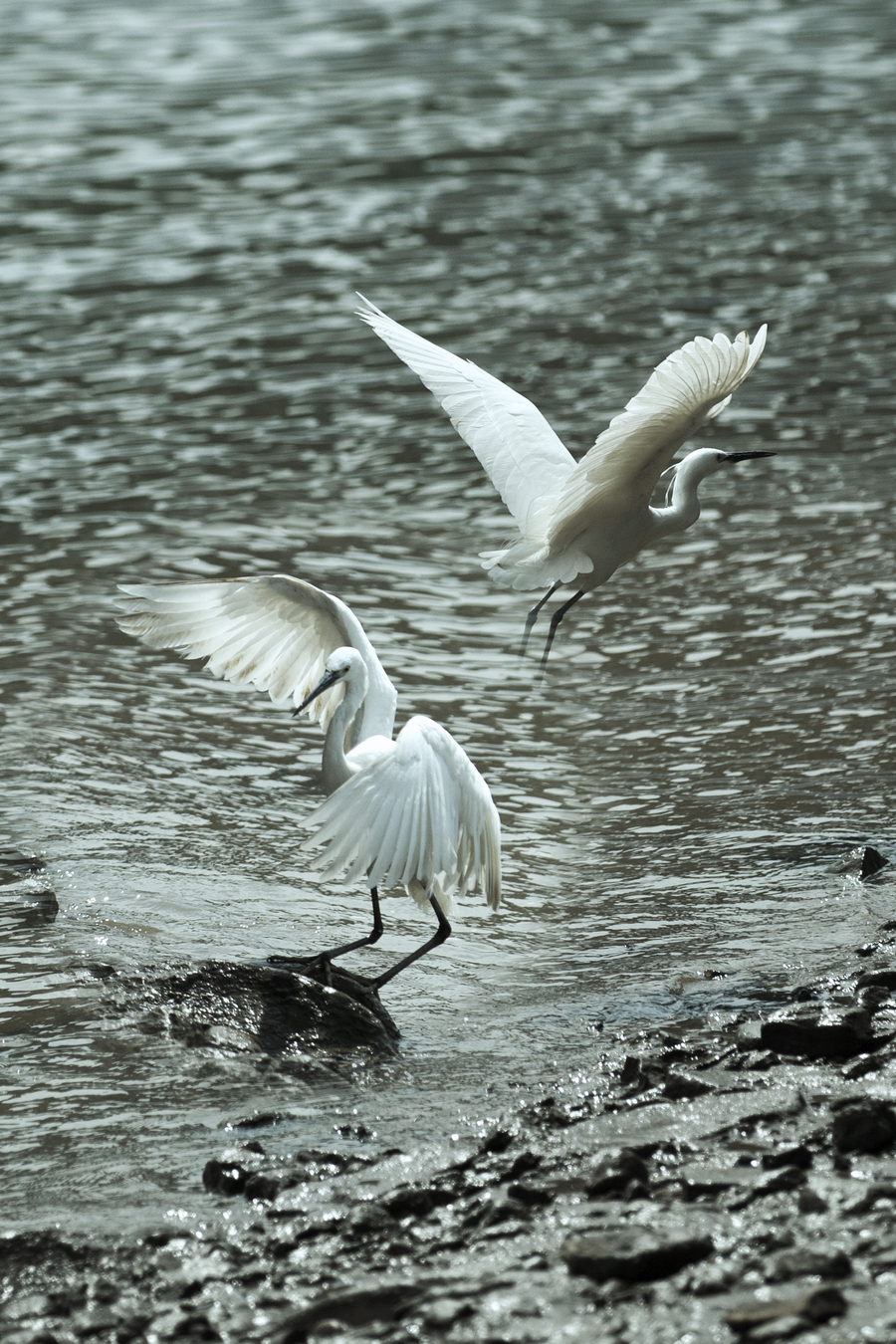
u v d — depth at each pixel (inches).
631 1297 265.3
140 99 1596.9
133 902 470.6
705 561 743.7
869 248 1161.4
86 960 432.5
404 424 927.0
